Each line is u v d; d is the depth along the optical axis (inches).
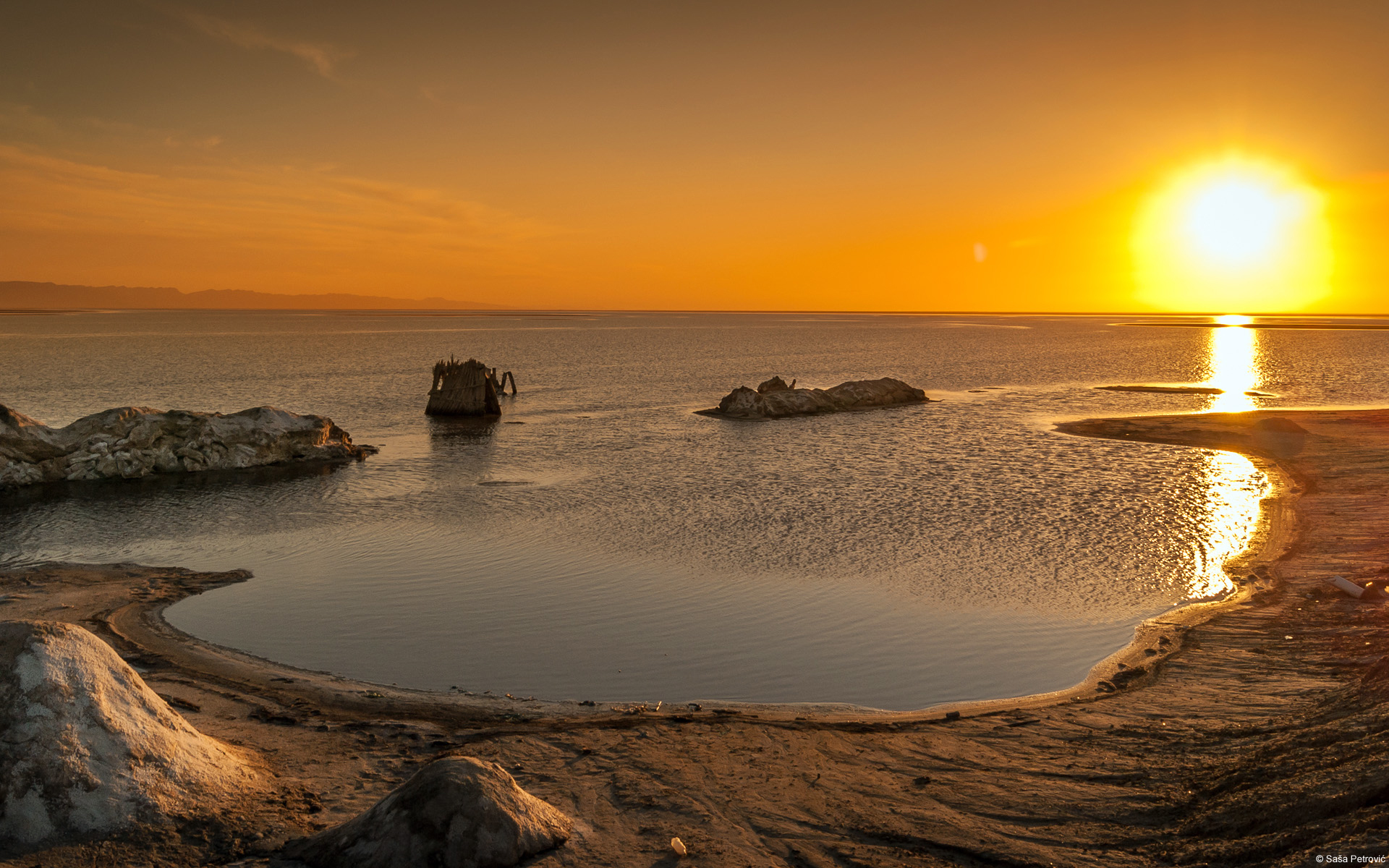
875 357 4899.1
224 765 427.8
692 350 5595.5
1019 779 443.5
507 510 1208.8
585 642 706.2
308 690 590.9
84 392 2753.4
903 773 456.8
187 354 4815.5
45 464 1433.3
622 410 2439.7
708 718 548.1
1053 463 1517.0
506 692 608.7
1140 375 3528.5
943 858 360.8
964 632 719.1
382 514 1191.6
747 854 365.4
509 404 2596.0
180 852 360.5
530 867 351.3
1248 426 1840.6
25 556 984.9
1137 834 373.1
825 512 1162.6
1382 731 393.4
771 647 693.3
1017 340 6968.5
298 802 411.5
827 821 398.3
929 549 971.3
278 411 1667.1
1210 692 561.6
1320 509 1106.7
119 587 848.9
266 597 821.9
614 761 471.5
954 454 1635.1
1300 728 458.3
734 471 1492.4
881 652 681.0
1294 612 724.7
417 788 365.1
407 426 2128.4
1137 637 697.0
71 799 366.0
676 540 1029.8
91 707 395.2
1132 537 1007.0
